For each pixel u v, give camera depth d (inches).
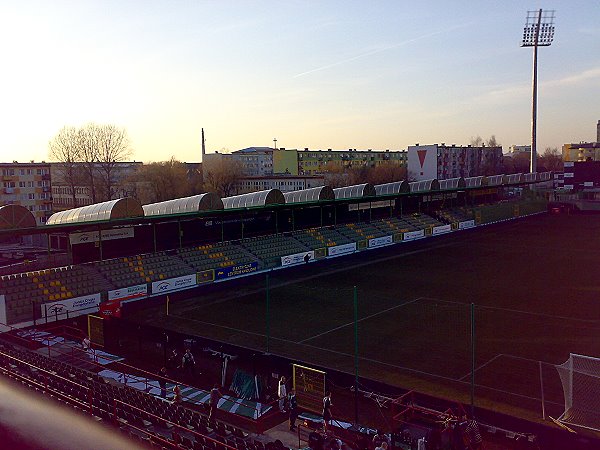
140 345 1028.5
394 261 2158.0
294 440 690.2
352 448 654.5
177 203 1807.3
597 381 753.0
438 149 5866.1
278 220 2282.2
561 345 1063.0
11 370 679.1
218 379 924.6
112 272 1545.3
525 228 3166.8
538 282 1689.2
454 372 920.9
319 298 1517.0
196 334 1179.9
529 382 868.6
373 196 2469.2
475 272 1879.9
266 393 854.5
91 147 3816.4
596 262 2033.7
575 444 638.5
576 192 4397.1
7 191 3828.7
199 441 575.8
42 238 2502.5
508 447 666.8
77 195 4352.9
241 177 5255.9
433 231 2874.0
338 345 1082.1
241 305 1456.7
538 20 4308.6
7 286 1302.9
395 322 1250.6
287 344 1095.6
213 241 2009.1
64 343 1081.4
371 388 829.2
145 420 652.1
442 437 635.5
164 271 1653.5
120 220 1475.1
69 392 659.4
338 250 2257.6
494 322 1240.2
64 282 1411.2
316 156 6850.4
